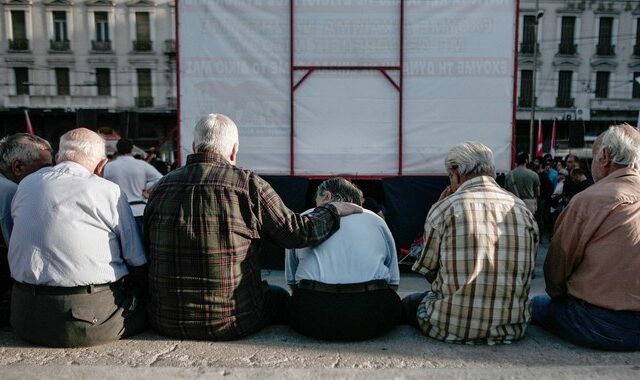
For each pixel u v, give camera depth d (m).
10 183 2.75
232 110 6.01
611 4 32.38
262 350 2.42
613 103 32.88
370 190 6.71
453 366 2.25
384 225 2.79
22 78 31.30
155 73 31.33
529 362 2.30
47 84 31.19
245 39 5.95
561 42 32.56
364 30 5.92
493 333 2.47
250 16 5.93
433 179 6.02
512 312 2.47
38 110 30.89
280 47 5.96
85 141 2.57
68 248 2.32
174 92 31.45
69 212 2.34
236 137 2.63
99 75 31.28
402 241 6.04
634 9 32.47
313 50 5.95
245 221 2.45
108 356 2.31
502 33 5.89
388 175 6.07
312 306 2.55
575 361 2.31
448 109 5.98
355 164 6.06
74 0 30.62
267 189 2.51
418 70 5.95
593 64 32.78
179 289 2.42
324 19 5.91
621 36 32.69
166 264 2.43
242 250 2.46
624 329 2.36
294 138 6.04
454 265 2.46
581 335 2.45
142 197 5.85
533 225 2.54
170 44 31.08
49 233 2.31
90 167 2.58
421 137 6.02
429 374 2.15
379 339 2.59
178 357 2.31
